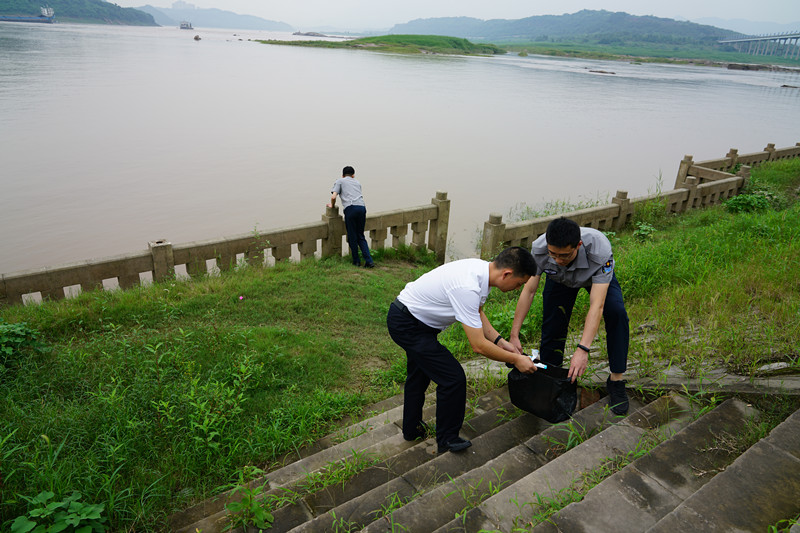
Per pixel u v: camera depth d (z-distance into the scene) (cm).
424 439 368
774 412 296
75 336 519
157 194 1340
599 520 224
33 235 1045
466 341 552
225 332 541
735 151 1510
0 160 1562
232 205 1283
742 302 493
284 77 4528
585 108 3562
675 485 245
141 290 637
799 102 4634
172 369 444
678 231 994
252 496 280
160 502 309
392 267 884
